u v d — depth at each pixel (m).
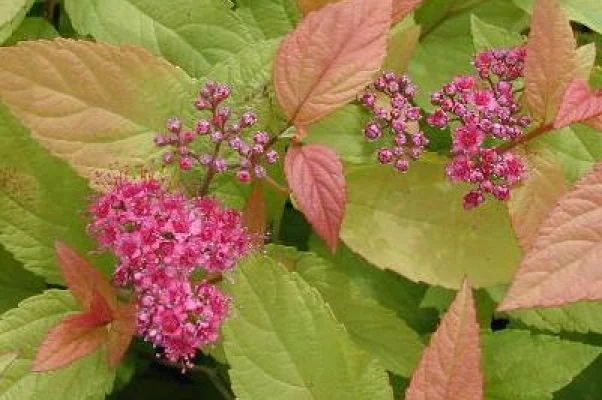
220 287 0.46
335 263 0.52
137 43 0.50
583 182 0.40
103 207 0.44
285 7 0.53
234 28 0.50
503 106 0.47
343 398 0.44
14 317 0.46
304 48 0.44
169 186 0.46
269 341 0.44
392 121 0.47
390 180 0.49
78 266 0.44
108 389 0.47
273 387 0.44
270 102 0.47
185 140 0.45
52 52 0.45
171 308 0.43
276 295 0.44
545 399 0.48
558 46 0.46
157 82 0.46
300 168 0.44
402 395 0.50
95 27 0.50
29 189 0.48
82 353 0.43
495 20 0.56
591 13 0.52
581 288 0.40
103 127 0.46
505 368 0.49
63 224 0.48
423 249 0.49
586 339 0.53
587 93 0.44
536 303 0.39
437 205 0.49
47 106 0.45
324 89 0.44
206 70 0.50
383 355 0.49
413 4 0.46
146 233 0.44
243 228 0.45
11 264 0.51
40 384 0.46
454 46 0.55
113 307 0.44
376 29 0.44
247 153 0.45
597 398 0.53
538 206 0.47
